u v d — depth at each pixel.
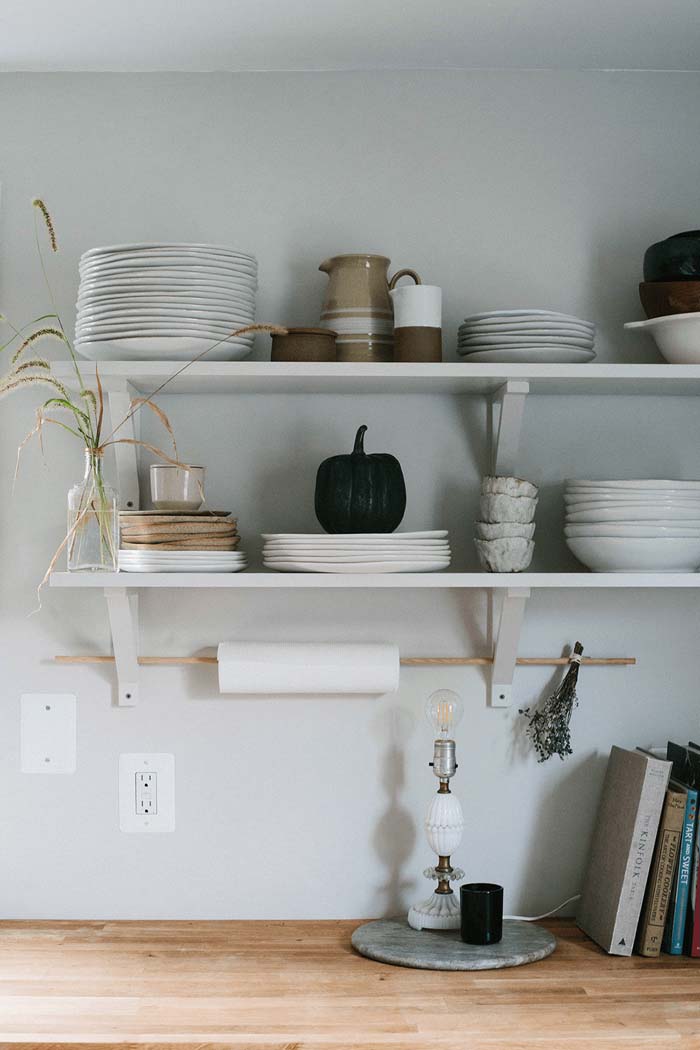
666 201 2.11
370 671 1.95
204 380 1.90
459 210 2.09
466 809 2.07
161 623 2.06
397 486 1.89
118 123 2.08
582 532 1.91
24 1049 1.48
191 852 2.05
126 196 2.08
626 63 2.09
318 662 1.95
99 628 2.06
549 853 2.08
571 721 2.08
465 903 1.87
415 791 2.06
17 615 2.06
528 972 1.78
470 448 2.09
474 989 1.70
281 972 1.77
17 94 2.08
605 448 2.10
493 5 1.84
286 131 2.09
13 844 2.05
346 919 2.05
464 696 2.07
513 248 2.10
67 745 2.05
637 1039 1.51
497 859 2.07
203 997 1.66
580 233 2.11
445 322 2.09
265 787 2.06
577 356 1.89
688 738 2.10
